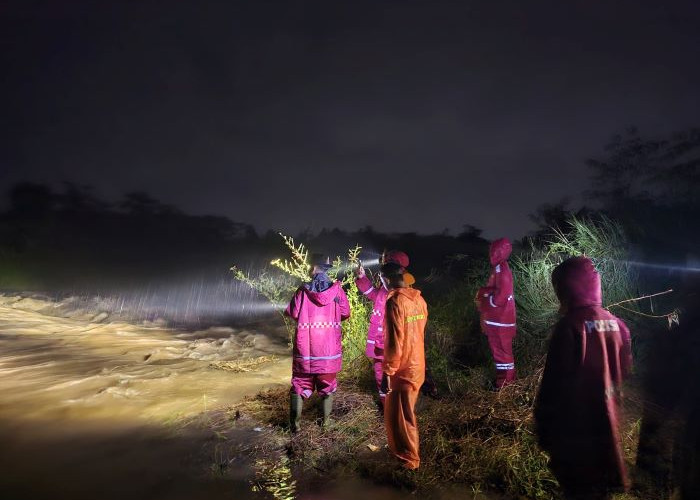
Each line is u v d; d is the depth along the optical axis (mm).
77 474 4316
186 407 5695
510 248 5555
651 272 7324
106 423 5309
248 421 5367
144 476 4297
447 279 10891
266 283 8320
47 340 8648
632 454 4266
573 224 7578
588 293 3502
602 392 3391
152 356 7715
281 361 7453
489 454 4395
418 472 4305
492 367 6496
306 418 5410
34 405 5711
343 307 5203
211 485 4180
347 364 6750
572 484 3527
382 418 5352
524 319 6789
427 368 6082
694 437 4391
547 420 3482
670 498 3812
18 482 4180
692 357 5613
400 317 4289
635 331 6121
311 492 4102
